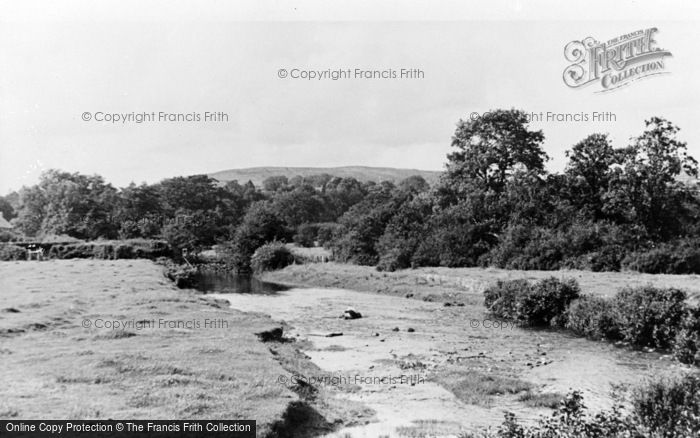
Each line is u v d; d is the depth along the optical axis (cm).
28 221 6950
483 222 5269
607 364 1994
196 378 1333
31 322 1812
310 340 2381
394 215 5950
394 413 1423
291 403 1254
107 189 8069
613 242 4391
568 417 1126
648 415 1065
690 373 1170
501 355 2145
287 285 5044
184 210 8081
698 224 5272
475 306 3491
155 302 2425
